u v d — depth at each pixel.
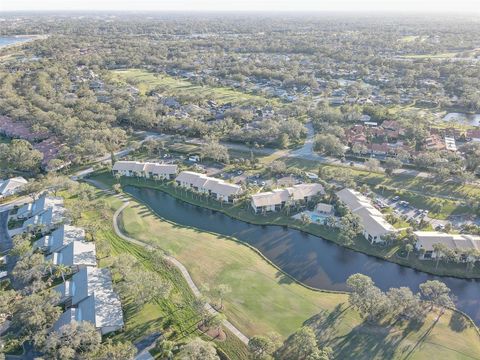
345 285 106.25
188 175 164.38
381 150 186.88
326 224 132.12
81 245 114.62
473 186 154.38
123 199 154.12
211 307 95.38
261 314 93.06
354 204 138.00
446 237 116.06
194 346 75.19
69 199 149.38
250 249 122.19
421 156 169.88
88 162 187.50
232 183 162.00
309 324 89.81
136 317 91.50
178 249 119.69
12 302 92.06
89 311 89.38
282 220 137.50
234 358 80.81
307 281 108.19
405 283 106.81
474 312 95.88
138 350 82.06
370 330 87.56
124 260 102.94
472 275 108.38
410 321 90.38
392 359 79.94
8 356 81.25
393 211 139.12
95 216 138.88
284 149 198.25
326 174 160.75
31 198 151.88
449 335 86.44
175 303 96.19
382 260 116.12
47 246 116.50
